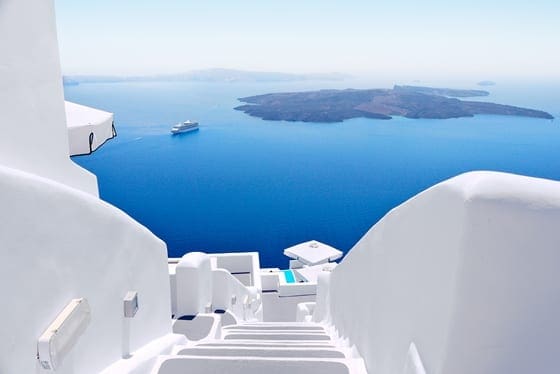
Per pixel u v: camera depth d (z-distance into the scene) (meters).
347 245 49.44
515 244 1.27
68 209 2.04
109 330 2.57
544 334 1.30
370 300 2.75
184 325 6.35
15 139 2.29
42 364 1.70
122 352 2.79
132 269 3.04
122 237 2.83
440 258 1.48
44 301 1.78
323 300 7.42
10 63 2.24
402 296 1.98
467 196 1.29
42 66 2.61
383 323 2.33
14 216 1.58
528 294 1.29
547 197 1.27
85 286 2.23
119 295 2.76
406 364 1.71
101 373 2.43
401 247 2.07
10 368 1.53
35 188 1.73
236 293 9.82
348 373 2.55
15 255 1.58
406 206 2.00
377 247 2.62
